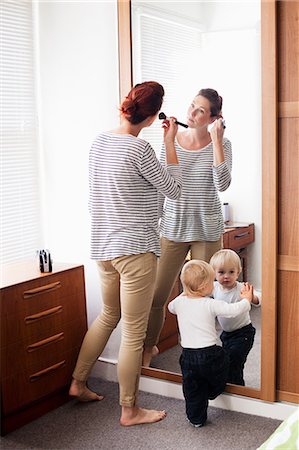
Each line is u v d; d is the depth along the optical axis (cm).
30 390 295
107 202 280
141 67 307
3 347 280
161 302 313
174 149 290
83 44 330
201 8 284
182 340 292
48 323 302
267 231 281
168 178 279
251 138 280
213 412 304
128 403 292
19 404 291
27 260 338
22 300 287
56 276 304
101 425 295
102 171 279
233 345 294
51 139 352
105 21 321
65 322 312
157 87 278
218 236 294
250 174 282
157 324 317
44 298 298
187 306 290
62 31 337
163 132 301
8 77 340
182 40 292
